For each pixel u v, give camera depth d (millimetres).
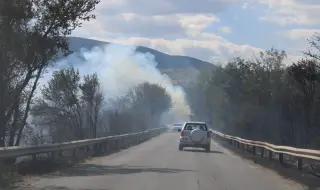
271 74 36312
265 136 35281
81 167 19750
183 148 33938
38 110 32812
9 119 21844
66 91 33219
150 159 24359
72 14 20625
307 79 24734
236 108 42344
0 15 18578
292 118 29438
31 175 16453
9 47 19453
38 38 20172
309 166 19719
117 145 34000
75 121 33438
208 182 15109
